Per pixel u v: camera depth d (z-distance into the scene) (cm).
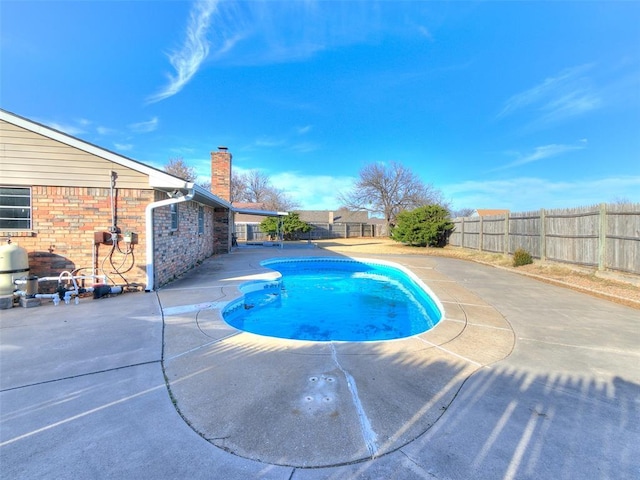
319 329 642
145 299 639
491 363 357
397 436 227
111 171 689
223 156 1684
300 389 292
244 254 1586
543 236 1088
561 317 547
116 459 202
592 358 374
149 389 290
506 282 877
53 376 312
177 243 908
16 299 596
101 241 684
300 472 193
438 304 655
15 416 246
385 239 3181
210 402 269
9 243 645
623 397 285
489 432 233
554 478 190
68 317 514
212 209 1571
